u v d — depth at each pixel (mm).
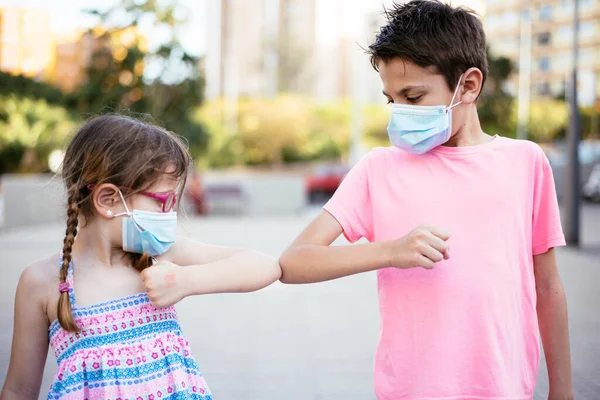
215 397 3748
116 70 19469
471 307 1890
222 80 58406
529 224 1985
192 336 5105
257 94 55500
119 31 19359
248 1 66375
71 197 1897
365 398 3748
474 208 1926
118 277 1906
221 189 19266
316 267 1919
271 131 41062
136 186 1835
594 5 28203
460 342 1883
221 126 35781
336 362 4418
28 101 24781
